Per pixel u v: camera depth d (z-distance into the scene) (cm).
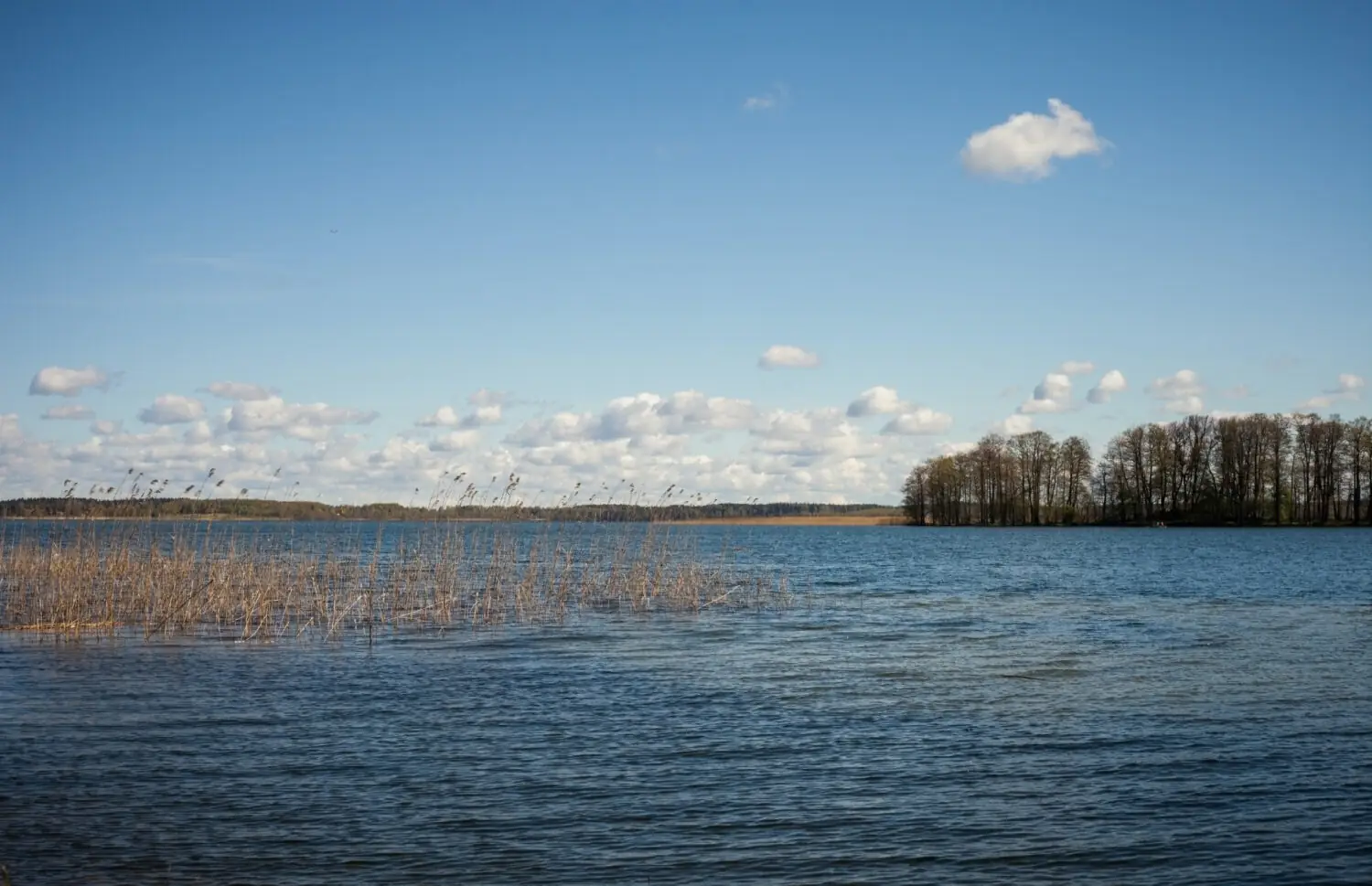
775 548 9431
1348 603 3978
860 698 2006
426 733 1689
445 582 3534
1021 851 1162
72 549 3228
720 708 1905
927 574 5678
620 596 3759
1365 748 1600
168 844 1175
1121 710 1881
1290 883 1082
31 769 1464
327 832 1213
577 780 1422
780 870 1109
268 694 2009
